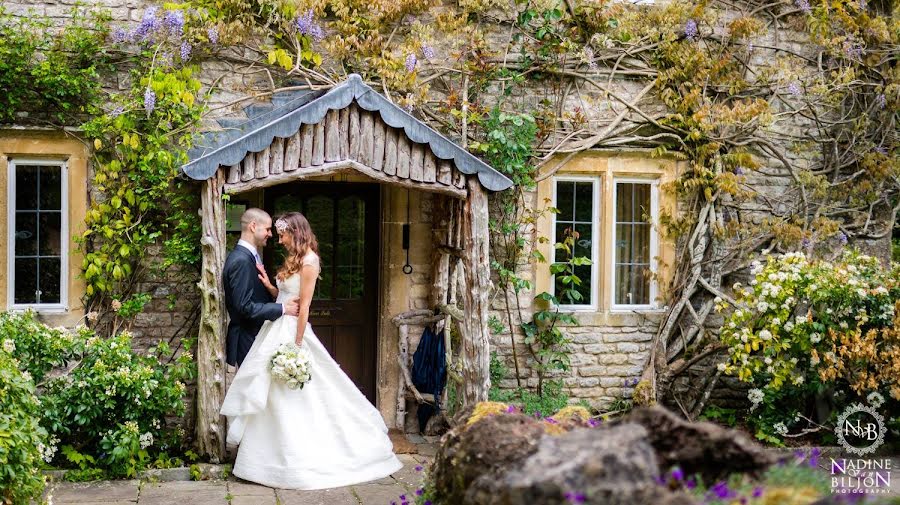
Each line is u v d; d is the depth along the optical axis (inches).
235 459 225.9
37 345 214.2
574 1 284.0
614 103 291.0
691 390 295.9
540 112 282.5
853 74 292.0
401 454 247.6
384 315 274.8
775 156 302.0
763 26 292.0
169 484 213.3
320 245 275.0
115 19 252.7
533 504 97.7
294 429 214.2
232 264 219.0
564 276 285.6
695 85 291.6
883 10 315.6
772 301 261.0
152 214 252.4
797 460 127.7
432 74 276.7
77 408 211.5
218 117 259.1
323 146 224.1
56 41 245.4
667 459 120.2
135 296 249.4
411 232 275.9
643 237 299.4
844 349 249.9
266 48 262.5
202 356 224.4
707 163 295.3
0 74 239.5
